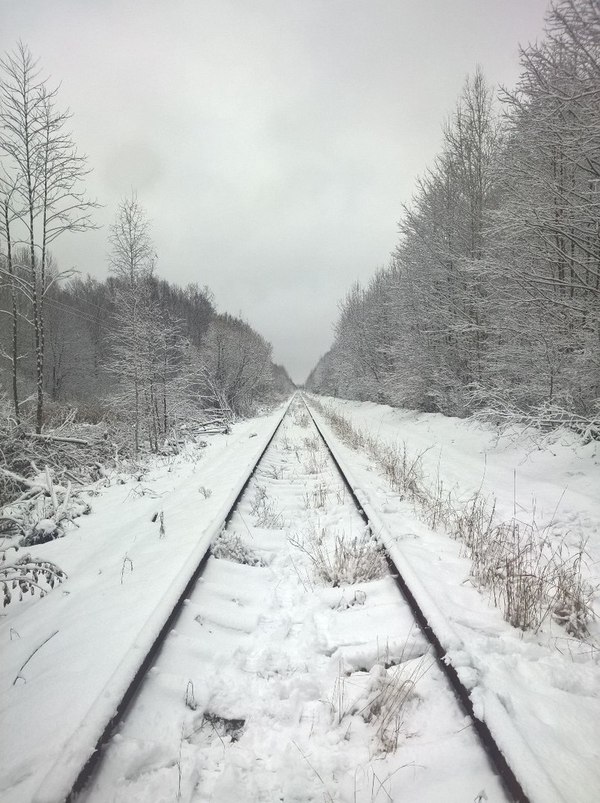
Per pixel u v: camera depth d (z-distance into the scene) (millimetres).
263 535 5699
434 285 18250
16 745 2494
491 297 13344
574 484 8047
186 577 3920
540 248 10680
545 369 11055
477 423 14508
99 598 4211
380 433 17656
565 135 8961
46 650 3465
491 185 15805
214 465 11547
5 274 11398
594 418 9117
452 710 2604
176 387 18641
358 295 37000
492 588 4086
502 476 9281
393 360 28438
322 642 3322
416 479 8328
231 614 3719
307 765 2320
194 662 3129
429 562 4621
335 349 48188
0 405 11523
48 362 38812
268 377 46219
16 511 7512
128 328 15883
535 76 9125
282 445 14555
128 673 2713
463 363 18359
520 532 5754
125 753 2346
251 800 2162
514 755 2105
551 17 7254
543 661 3096
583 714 2617
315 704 2762
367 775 2256
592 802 2027
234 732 2607
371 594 4059
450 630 3094
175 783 2229
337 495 7262
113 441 14438
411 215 19266
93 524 7031
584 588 4160
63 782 2049
